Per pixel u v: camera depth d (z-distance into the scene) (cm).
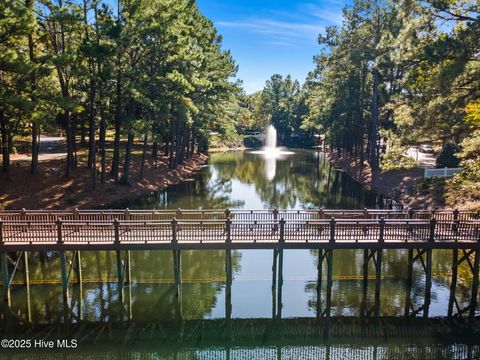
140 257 2327
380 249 1808
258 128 10994
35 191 2970
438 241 1802
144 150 3944
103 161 3466
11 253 2294
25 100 2270
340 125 5597
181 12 3281
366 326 1680
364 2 4244
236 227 1848
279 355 1529
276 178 5078
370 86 4903
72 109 2600
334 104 5409
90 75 2875
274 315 1744
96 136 6372
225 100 5756
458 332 1644
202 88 4394
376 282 1828
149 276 2067
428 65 2258
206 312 1758
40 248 1742
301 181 4862
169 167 4775
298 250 2488
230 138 7138
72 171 3522
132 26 3048
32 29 2394
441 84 1981
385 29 4006
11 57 2227
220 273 2119
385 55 2984
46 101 2517
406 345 1570
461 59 1897
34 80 2508
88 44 2756
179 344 1581
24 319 1698
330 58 4903
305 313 1758
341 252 2439
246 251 2469
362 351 1540
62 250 1752
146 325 1683
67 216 2209
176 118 4497
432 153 5406
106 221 1791
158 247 1781
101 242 1769
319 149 9575
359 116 5266
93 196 3189
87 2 3038
